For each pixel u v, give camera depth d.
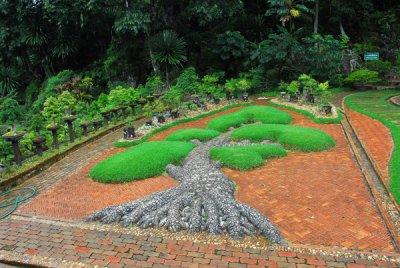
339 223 4.75
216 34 20.39
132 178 6.66
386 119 10.54
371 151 7.79
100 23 20.25
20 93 22.72
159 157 7.36
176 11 20.53
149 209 5.17
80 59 23.38
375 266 3.83
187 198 5.36
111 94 12.37
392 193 5.52
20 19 18.97
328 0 21.53
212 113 13.46
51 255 4.31
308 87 14.45
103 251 4.34
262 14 22.98
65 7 17.28
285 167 7.03
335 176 6.46
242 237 4.47
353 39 22.48
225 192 5.60
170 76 19.47
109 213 5.18
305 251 4.14
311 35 18.88
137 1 17.09
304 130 9.13
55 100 10.92
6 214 5.55
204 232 4.64
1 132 10.05
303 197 5.61
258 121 11.19
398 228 4.58
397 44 21.06
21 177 7.13
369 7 21.59
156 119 11.55
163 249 4.32
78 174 7.35
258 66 18.45
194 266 3.95
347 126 10.24
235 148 7.84
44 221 5.24
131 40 19.56
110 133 11.16
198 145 8.51
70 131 9.61
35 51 21.17
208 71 19.94
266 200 5.57
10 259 4.26
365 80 17.31
